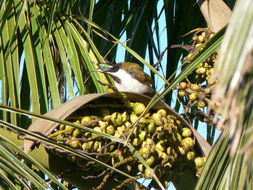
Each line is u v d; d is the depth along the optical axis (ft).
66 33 23.09
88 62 22.77
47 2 23.79
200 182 12.62
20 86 22.74
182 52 28.25
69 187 20.88
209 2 22.21
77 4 23.95
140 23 28.68
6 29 22.54
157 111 18.60
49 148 17.63
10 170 16.20
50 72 21.75
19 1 23.25
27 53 22.09
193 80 26.73
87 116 18.17
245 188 10.99
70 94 21.47
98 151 18.03
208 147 18.53
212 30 22.07
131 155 18.29
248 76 8.73
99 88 22.67
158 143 18.15
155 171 18.26
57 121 15.89
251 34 8.48
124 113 18.10
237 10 8.82
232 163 11.57
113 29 28.04
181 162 18.95
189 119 20.99
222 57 8.69
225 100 8.57
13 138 18.97
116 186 19.88
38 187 15.76
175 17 28.73
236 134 8.82
